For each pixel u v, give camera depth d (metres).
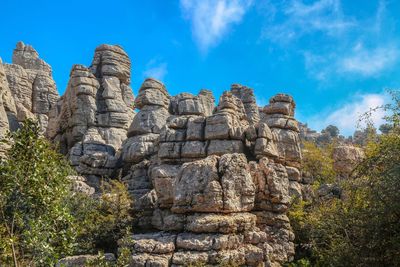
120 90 53.50
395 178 15.53
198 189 24.14
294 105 40.03
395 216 15.74
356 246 17.36
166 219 24.62
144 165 38.66
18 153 11.45
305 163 46.97
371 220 16.33
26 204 11.47
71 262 21.17
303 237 28.77
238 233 23.16
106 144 47.00
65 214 11.84
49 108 71.31
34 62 81.88
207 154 33.28
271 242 26.41
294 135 36.75
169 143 34.66
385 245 16.16
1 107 40.53
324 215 21.44
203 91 68.50
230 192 24.09
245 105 65.62
